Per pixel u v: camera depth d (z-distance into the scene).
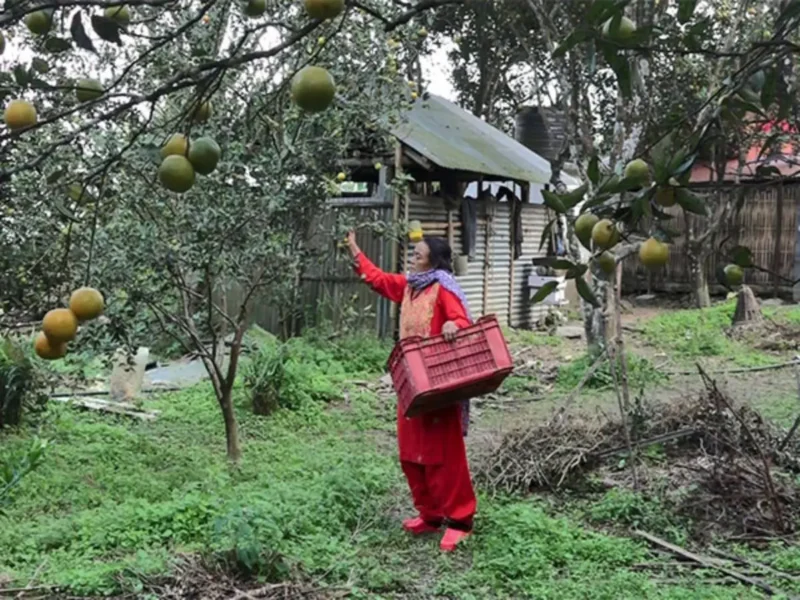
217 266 6.02
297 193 5.92
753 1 8.38
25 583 4.15
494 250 13.70
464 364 4.49
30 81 1.75
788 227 16.47
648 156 1.96
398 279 5.09
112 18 1.79
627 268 18.61
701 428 6.40
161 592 4.11
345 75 6.10
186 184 1.74
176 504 5.06
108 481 5.83
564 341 13.41
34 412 7.24
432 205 12.01
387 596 4.26
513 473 5.96
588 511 5.48
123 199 5.50
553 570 4.52
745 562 4.63
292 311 7.62
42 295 5.09
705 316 14.20
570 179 15.23
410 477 5.00
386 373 10.28
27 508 5.29
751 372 10.62
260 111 2.91
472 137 12.58
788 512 5.24
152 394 8.93
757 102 1.89
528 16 11.83
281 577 4.31
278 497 5.29
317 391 8.88
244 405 8.34
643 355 11.91
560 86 9.32
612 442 6.41
